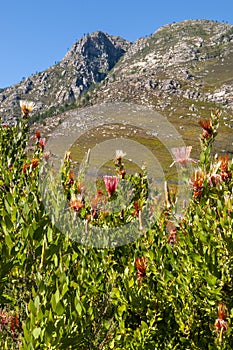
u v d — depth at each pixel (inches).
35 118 5703.7
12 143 191.2
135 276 128.7
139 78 6569.9
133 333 123.6
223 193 127.6
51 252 98.8
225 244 120.3
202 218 125.9
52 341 80.4
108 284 122.3
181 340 126.6
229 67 6943.9
